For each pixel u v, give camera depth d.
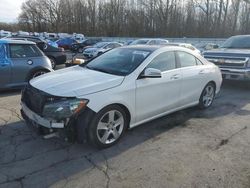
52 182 3.22
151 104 4.61
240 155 3.98
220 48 9.51
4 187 3.11
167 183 3.25
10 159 3.69
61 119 3.61
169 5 54.28
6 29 75.00
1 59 6.86
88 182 3.24
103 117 3.92
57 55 12.29
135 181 3.28
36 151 3.92
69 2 68.62
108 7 61.88
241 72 8.23
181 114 5.72
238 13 48.19
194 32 52.41
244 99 7.34
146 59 4.57
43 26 76.06
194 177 3.39
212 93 6.29
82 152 3.93
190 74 5.38
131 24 58.72
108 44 19.41
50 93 3.70
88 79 4.10
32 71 7.39
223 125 5.18
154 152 4.00
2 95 7.00
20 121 5.03
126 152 3.98
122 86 4.09
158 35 56.12
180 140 4.43
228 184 3.26
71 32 69.00
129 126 4.37
